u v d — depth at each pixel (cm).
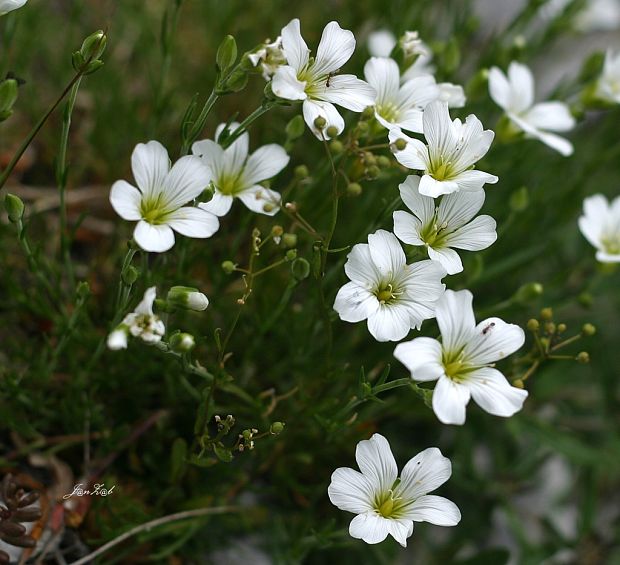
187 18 40
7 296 33
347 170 32
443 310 27
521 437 36
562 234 37
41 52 37
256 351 32
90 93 36
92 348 31
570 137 41
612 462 35
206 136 37
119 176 36
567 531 36
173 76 38
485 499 35
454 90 30
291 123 29
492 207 36
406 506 27
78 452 32
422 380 26
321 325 31
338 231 34
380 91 29
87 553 30
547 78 44
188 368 28
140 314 26
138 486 32
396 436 35
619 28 47
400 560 34
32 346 32
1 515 27
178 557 31
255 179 29
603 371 37
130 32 38
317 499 33
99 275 34
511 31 37
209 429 32
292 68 27
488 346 27
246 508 32
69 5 39
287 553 32
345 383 33
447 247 28
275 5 38
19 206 28
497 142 33
